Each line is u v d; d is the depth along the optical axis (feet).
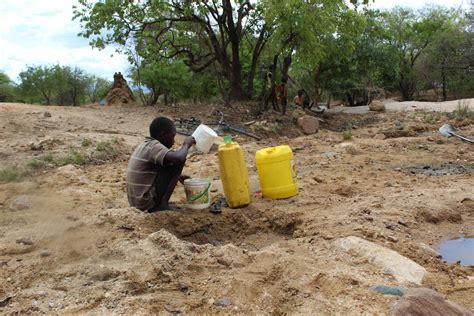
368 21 100.53
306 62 71.26
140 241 16.28
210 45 81.00
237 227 19.86
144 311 12.01
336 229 17.57
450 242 17.76
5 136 43.93
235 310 12.11
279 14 62.59
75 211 21.09
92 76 168.96
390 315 10.94
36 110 57.36
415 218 19.58
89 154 37.83
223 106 72.43
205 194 20.77
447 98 156.87
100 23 73.77
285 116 66.85
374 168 31.32
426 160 34.12
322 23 65.46
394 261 14.40
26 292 13.15
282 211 20.16
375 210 20.04
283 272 13.83
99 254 15.48
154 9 72.79
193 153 39.52
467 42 134.62
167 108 71.20
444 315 10.71
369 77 113.29
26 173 31.71
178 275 14.01
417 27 157.48
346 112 87.15
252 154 38.86
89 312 12.03
